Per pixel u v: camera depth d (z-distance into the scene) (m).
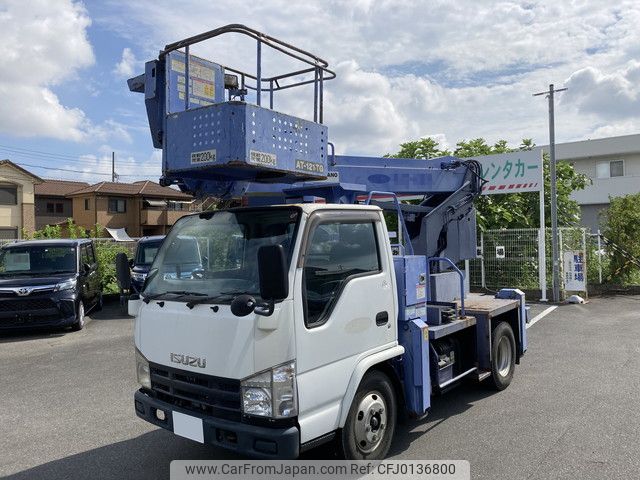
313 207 3.92
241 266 3.89
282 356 3.46
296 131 4.56
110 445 5.01
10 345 10.04
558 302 14.20
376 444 4.28
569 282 14.34
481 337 6.03
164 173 4.53
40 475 4.40
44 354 9.18
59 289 10.84
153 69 5.11
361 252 4.29
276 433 3.39
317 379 3.69
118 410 6.06
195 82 5.25
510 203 17.61
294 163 4.53
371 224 4.45
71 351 9.37
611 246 16.59
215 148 4.12
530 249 15.52
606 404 5.74
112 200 42.62
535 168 14.97
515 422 5.29
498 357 6.31
